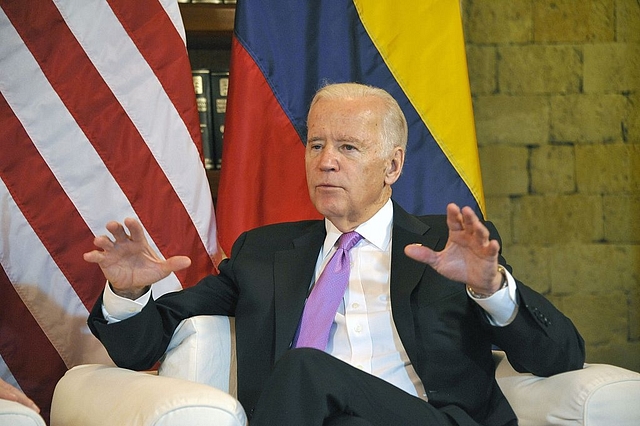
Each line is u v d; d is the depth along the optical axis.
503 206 7.98
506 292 3.94
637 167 7.98
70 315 5.62
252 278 4.67
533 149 7.96
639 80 7.93
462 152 6.00
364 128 4.45
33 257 5.59
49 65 5.69
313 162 4.50
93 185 5.68
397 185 5.93
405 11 6.05
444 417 3.80
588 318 8.02
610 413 3.85
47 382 5.59
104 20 5.76
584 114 7.95
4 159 5.58
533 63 7.93
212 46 7.34
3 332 5.55
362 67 6.00
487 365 4.31
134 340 4.25
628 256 8.00
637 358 8.03
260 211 5.86
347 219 4.59
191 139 5.81
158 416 3.50
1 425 3.41
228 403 3.61
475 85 7.93
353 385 3.62
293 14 5.97
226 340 4.62
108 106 5.71
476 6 7.88
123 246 3.95
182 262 3.95
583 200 7.98
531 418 4.07
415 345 4.24
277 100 5.90
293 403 3.49
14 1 5.70
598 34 7.92
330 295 4.48
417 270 4.40
